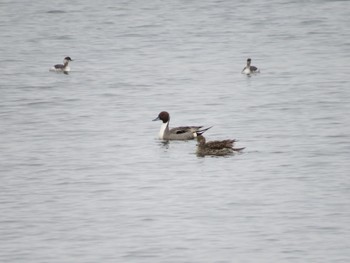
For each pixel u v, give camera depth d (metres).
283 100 47.84
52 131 42.44
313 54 60.34
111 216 30.39
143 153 38.22
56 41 66.50
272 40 65.25
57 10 78.75
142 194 32.62
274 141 39.44
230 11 76.31
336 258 26.53
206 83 52.94
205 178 34.25
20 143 40.31
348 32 66.75
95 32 69.50
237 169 35.31
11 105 48.09
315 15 73.31
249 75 54.81
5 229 29.33
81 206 31.45
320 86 51.03
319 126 42.00
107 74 55.94
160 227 29.27
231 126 42.50
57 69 56.69
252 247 27.44
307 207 30.77
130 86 52.47
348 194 31.97
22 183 34.25
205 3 80.38
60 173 35.47
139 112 46.16
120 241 28.11
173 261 26.50
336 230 28.66
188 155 37.66
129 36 67.81
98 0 83.62
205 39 66.19
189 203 31.47
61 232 28.98
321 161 36.12
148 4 81.00
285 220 29.58
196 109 46.44
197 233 28.64
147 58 60.56
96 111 46.50
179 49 63.19
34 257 26.95
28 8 80.12
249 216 30.06
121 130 42.47
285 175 34.38
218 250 27.23
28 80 54.47
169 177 34.56
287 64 57.62
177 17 74.62
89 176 34.97
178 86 52.25
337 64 57.00
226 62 58.94
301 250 27.14
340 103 46.72
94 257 26.88
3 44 65.69
